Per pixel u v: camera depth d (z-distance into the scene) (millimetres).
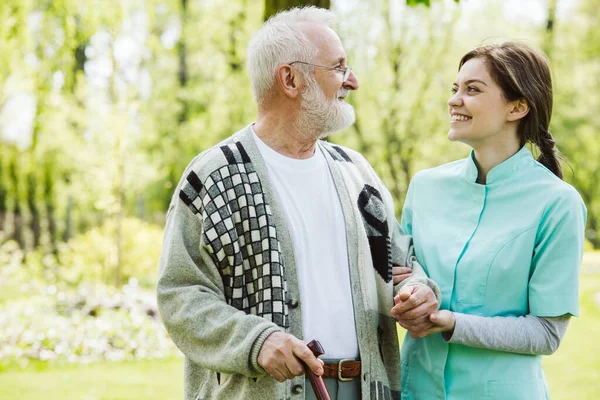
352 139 14211
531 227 2219
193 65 14383
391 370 2338
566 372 6098
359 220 2291
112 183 9125
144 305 8102
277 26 2260
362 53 13891
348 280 2240
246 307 2123
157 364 6535
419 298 2135
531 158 2332
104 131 8844
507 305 2240
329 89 2232
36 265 11883
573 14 16188
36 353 6699
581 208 2230
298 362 1917
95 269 10844
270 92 2254
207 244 2096
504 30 14867
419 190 2521
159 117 14109
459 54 14133
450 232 2367
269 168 2234
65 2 8062
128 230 11055
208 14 14125
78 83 8852
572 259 2176
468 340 2168
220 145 2238
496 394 2211
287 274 2133
